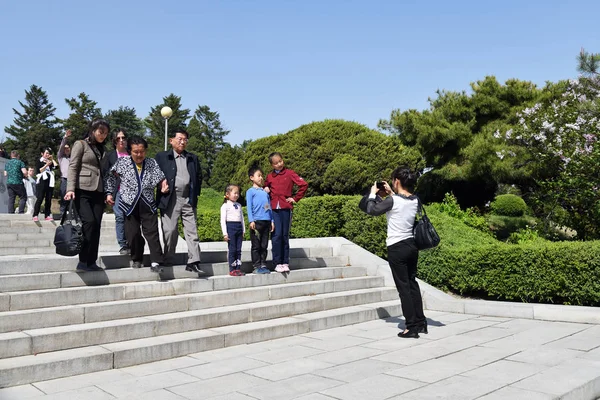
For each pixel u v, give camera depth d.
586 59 12.01
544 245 7.90
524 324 7.00
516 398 3.92
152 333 5.55
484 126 17.12
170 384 4.42
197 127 52.56
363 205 6.30
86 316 5.46
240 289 7.10
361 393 4.09
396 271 6.24
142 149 6.53
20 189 14.29
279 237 7.86
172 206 6.87
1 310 5.25
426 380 4.43
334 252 9.90
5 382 4.29
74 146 6.03
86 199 6.14
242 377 4.62
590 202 10.62
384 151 15.28
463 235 10.22
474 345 5.79
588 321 6.93
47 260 6.27
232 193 7.57
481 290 8.66
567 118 11.70
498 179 15.38
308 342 6.02
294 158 15.66
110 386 4.36
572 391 4.11
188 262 6.92
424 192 18.52
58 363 4.56
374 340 6.11
